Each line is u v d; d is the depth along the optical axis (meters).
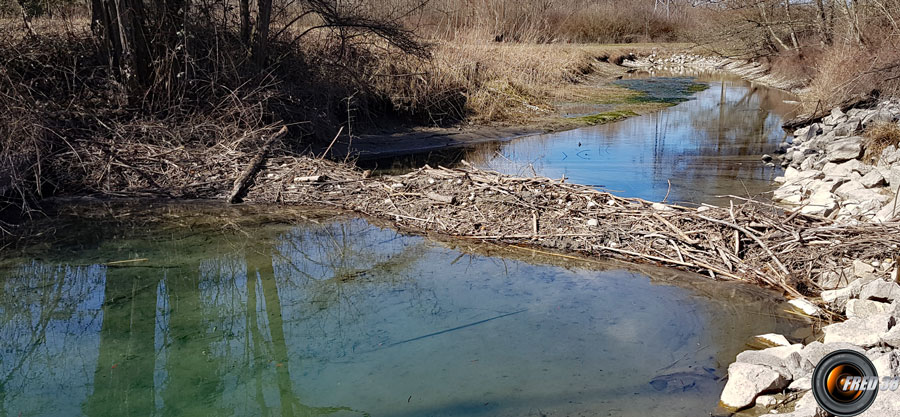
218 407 3.83
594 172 9.50
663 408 3.67
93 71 9.20
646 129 13.71
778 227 5.92
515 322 4.77
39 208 7.31
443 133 12.54
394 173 9.49
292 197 7.82
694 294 5.21
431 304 5.11
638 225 6.35
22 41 9.16
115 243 6.44
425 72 13.29
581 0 40.75
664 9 42.72
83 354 4.43
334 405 3.77
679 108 17.08
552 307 5.01
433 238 6.61
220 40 10.12
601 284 5.44
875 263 5.22
